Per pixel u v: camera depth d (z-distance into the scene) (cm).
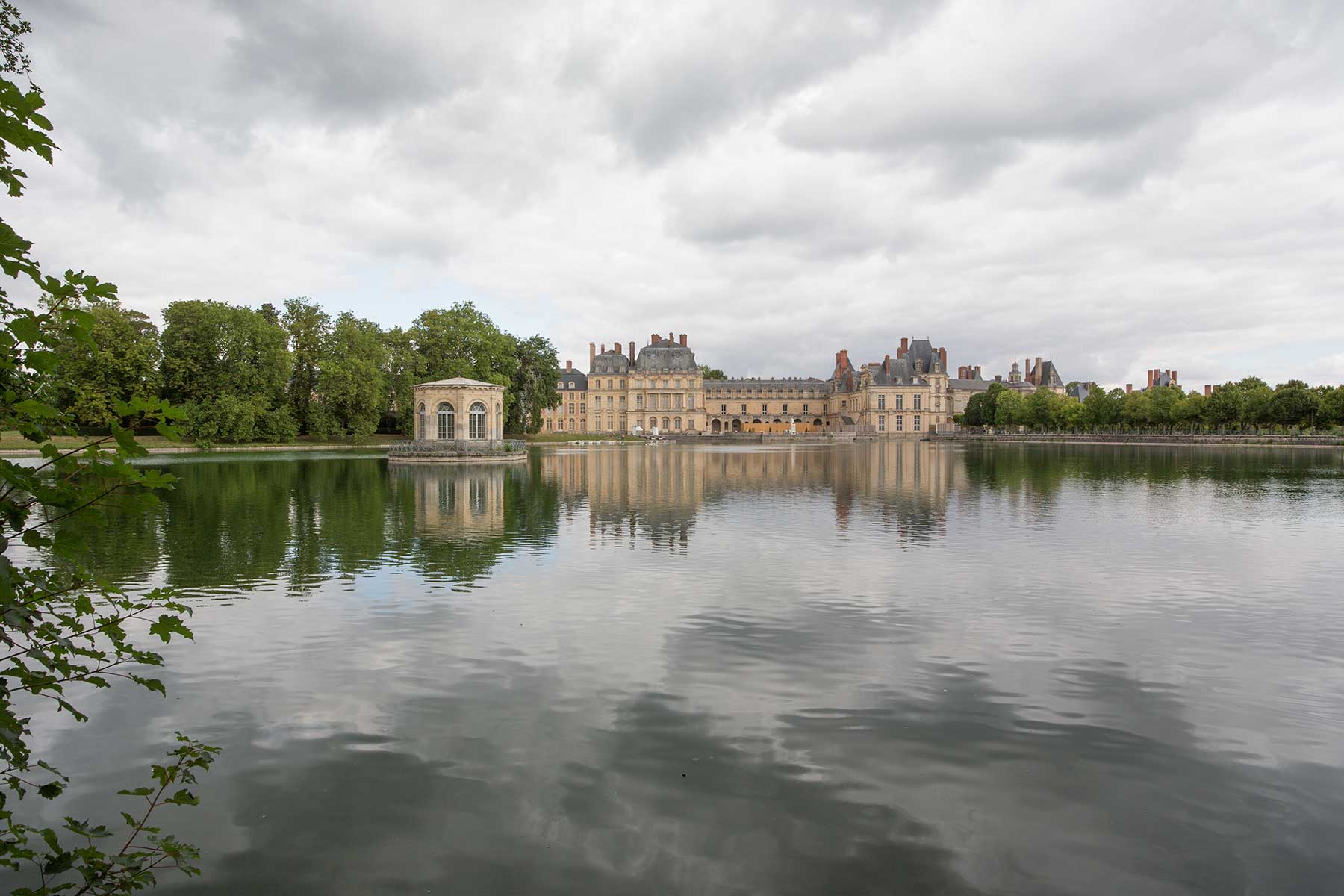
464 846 698
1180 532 2358
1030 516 2759
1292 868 668
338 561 1895
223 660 1173
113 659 1174
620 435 15138
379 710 989
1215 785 805
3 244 406
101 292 457
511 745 891
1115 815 750
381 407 9075
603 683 1077
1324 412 9512
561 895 630
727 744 895
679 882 646
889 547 2102
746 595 1559
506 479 4422
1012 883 649
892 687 1066
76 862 650
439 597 1540
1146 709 993
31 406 443
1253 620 1383
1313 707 999
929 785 803
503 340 9456
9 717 462
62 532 455
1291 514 2814
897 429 17600
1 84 407
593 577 1723
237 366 7788
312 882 649
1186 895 634
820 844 701
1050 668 1138
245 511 2853
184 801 591
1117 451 8575
